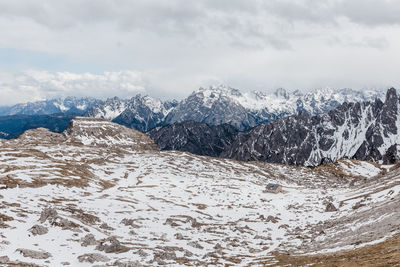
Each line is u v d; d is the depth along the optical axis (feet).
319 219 343.26
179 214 357.20
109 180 546.67
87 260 157.99
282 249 226.99
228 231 300.61
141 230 263.90
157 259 177.27
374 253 134.92
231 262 192.85
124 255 181.47
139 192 474.08
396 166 595.47
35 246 168.04
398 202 246.27
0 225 187.01
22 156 514.27
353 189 501.56
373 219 230.68
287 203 474.49
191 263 183.01
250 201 485.97
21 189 325.01
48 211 215.72
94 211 298.76
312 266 145.18
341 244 188.03
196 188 550.77
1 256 146.00
